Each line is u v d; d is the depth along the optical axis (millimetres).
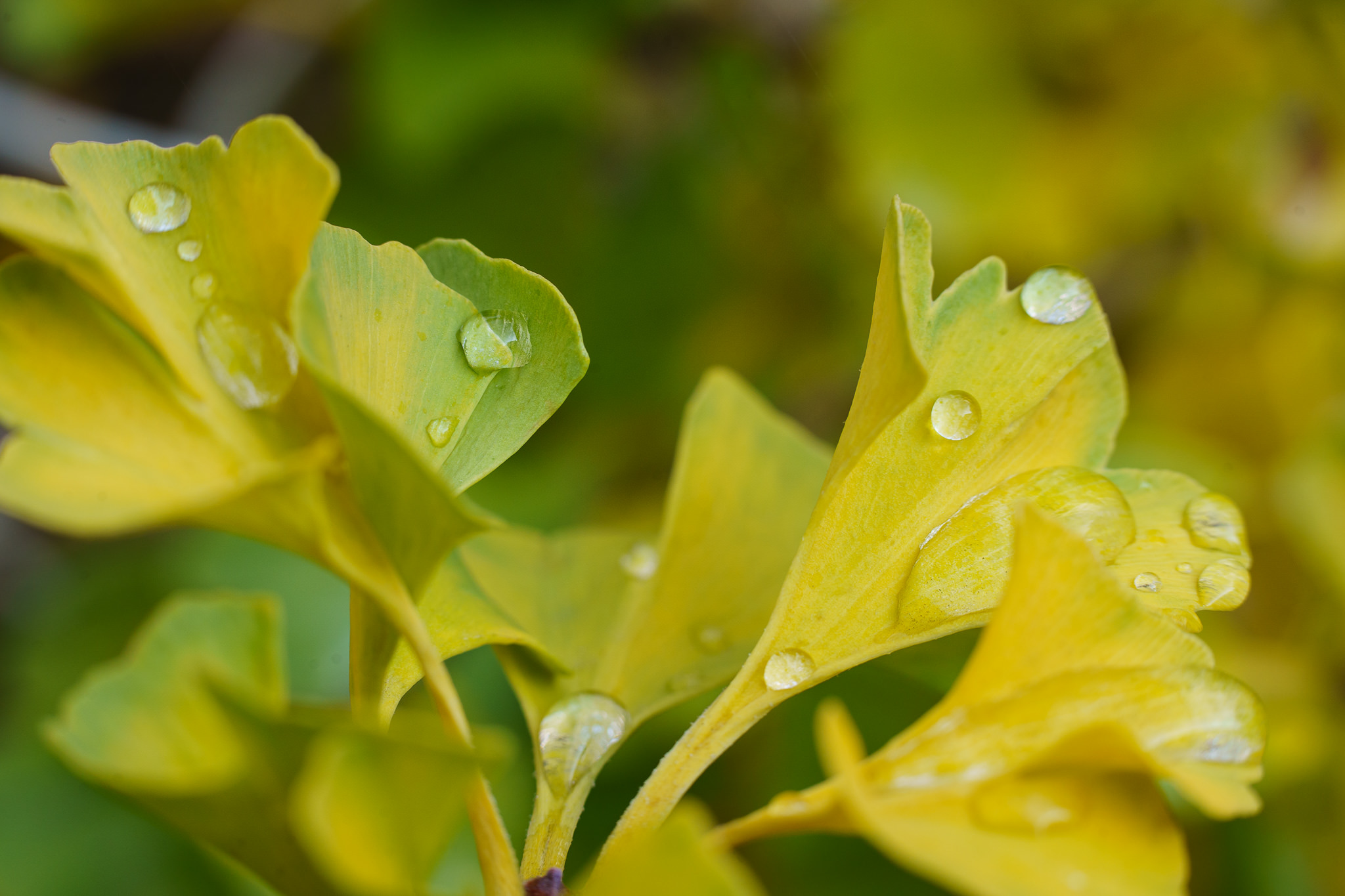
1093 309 247
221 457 227
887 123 438
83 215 229
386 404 238
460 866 293
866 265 458
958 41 436
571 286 478
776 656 240
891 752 226
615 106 475
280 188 228
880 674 292
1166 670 228
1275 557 372
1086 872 219
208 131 505
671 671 257
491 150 466
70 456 222
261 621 222
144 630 221
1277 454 414
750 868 309
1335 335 415
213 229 231
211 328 229
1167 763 223
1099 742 220
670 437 469
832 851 304
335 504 226
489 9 453
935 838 218
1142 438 404
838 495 242
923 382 227
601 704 251
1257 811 221
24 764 354
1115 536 242
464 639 249
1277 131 425
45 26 491
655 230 477
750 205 470
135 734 219
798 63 458
